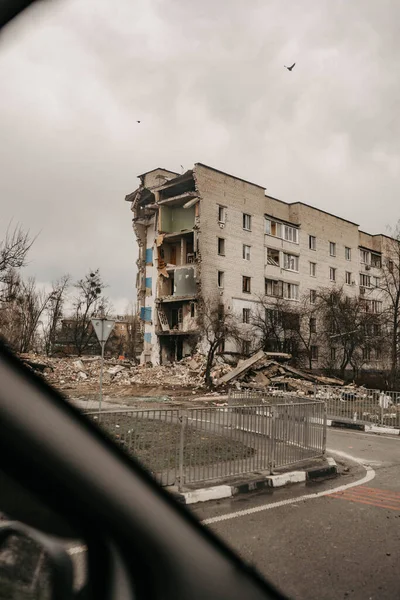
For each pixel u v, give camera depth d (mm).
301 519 6117
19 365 2367
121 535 2213
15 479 2025
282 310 44875
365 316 42719
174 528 2400
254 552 4844
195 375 34094
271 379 31078
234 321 41375
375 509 6691
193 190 45000
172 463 7090
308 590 4020
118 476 2336
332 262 55000
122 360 41312
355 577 4352
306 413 9789
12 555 1784
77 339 55594
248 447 8250
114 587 2057
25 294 43250
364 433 16000
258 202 47375
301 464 9367
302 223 51969
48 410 2273
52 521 2010
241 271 44938
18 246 20531
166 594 2238
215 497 7055
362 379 40500
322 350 48031
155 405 21906
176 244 46219
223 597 2422
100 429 2426
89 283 56188
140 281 48188
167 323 44219
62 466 2182
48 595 1797
